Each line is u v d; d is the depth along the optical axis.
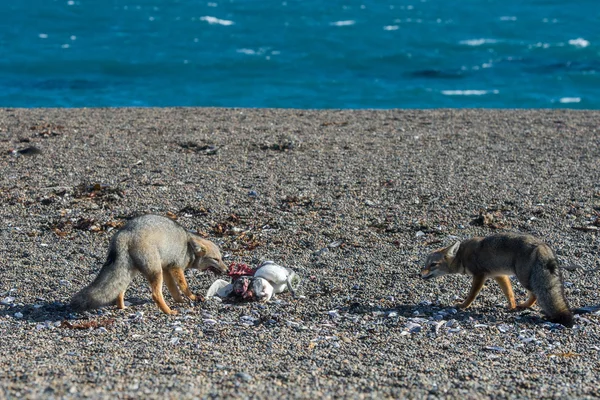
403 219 26.20
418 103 70.31
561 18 109.25
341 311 19.12
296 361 15.84
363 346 16.83
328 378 14.91
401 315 18.88
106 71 81.31
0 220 25.88
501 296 20.38
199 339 17.09
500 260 18.92
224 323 18.19
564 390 14.49
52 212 26.73
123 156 33.50
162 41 96.81
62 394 13.55
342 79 78.38
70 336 17.25
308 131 38.78
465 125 40.56
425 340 17.23
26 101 68.62
